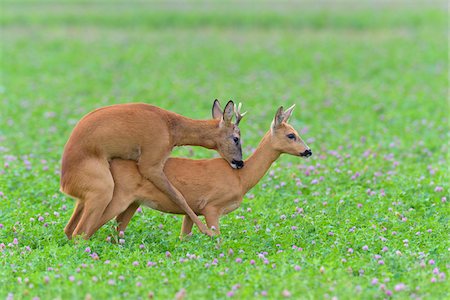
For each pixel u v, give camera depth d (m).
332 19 44.09
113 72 31.03
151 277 10.42
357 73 30.83
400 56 33.94
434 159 17.98
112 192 12.02
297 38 39.44
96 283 10.18
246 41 38.75
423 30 41.31
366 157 17.59
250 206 14.35
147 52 35.44
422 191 15.11
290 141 12.90
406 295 9.91
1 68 31.47
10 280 10.40
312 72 31.22
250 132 20.62
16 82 28.73
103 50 35.97
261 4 52.41
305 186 15.40
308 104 25.03
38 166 16.92
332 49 36.12
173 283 10.20
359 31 41.94
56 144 19.48
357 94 26.53
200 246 11.76
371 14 45.47
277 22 44.06
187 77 30.08
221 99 25.77
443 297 9.88
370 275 10.63
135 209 12.62
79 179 11.90
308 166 16.77
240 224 13.13
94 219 11.93
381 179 15.91
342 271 10.56
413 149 18.91
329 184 15.56
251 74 30.80
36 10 48.47
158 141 12.27
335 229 12.73
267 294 9.82
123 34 41.06
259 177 12.97
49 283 10.14
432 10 47.59
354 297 9.70
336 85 28.48
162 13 45.66
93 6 51.03
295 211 13.80
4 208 13.86
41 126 21.77
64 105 24.80
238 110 13.07
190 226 12.69
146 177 12.26
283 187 15.48
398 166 17.08
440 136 20.34
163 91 27.08
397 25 43.25
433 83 28.34
